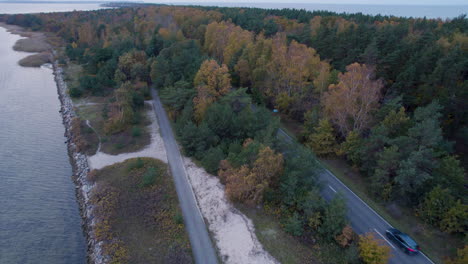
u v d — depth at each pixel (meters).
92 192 49.31
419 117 44.66
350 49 70.06
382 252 32.31
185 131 57.00
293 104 66.19
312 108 61.03
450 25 94.12
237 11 172.00
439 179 39.47
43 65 129.25
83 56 124.56
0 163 59.25
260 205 44.47
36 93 97.44
